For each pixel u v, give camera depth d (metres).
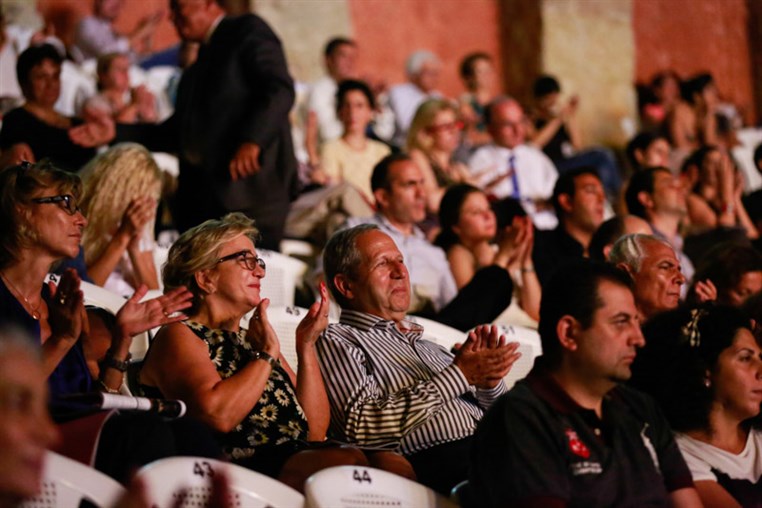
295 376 6.11
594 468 5.00
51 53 9.34
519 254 8.65
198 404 5.46
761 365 5.80
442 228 9.12
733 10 19.56
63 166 9.04
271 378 5.86
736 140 16.97
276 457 5.61
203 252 5.90
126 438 4.84
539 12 17.41
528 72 17.53
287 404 5.81
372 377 6.20
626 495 5.03
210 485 4.60
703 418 5.82
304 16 15.70
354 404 6.04
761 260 7.96
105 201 7.57
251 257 5.97
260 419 5.72
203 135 8.96
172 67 13.72
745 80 19.61
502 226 9.73
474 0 17.52
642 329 6.01
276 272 8.31
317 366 5.91
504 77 17.66
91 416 4.89
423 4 17.08
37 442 3.64
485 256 9.02
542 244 9.53
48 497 4.34
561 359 5.18
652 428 5.30
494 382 6.08
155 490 4.50
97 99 9.27
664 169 10.12
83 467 4.41
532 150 13.30
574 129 15.52
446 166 11.67
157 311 5.54
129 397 5.07
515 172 13.05
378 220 8.93
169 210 9.70
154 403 5.09
